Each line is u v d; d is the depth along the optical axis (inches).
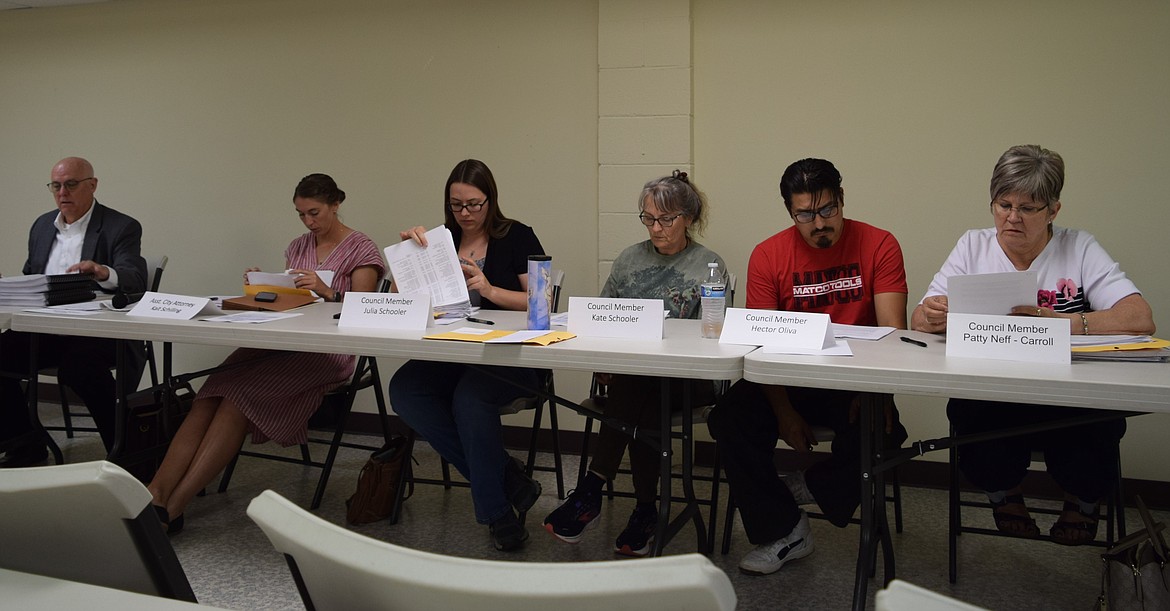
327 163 165.6
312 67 165.2
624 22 144.4
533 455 121.7
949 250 134.1
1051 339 71.6
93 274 132.8
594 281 152.6
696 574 20.1
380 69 161.3
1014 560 105.7
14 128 184.7
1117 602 72.7
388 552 22.8
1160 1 121.9
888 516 122.2
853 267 103.2
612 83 146.0
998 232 94.7
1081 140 126.9
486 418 104.2
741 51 141.7
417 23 158.6
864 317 103.5
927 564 104.2
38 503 27.6
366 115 162.6
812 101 138.7
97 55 177.8
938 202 134.0
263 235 170.6
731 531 107.0
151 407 124.3
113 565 29.2
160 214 176.7
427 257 101.9
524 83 153.4
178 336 95.9
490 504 104.7
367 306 95.4
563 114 151.7
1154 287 125.4
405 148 161.0
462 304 107.2
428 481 122.3
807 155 139.6
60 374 134.9
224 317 102.6
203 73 171.5
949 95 132.2
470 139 157.2
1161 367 69.1
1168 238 124.2
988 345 73.9
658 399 104.7
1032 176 89.7
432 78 158.4
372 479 116.9
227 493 129.9
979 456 95.3
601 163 147.8
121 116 177.5
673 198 111.9
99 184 180.1
